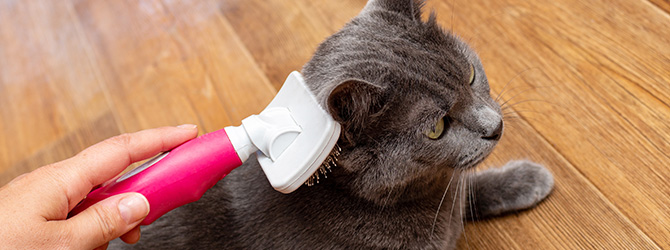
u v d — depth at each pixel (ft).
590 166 4.14
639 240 3.76
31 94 5.92
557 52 4.74
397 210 3.75
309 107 2.78
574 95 4.49
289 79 2.88
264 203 3.69
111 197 2.79
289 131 2.79
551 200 4.11
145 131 3.31
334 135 2.76
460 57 3.53
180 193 2.91
